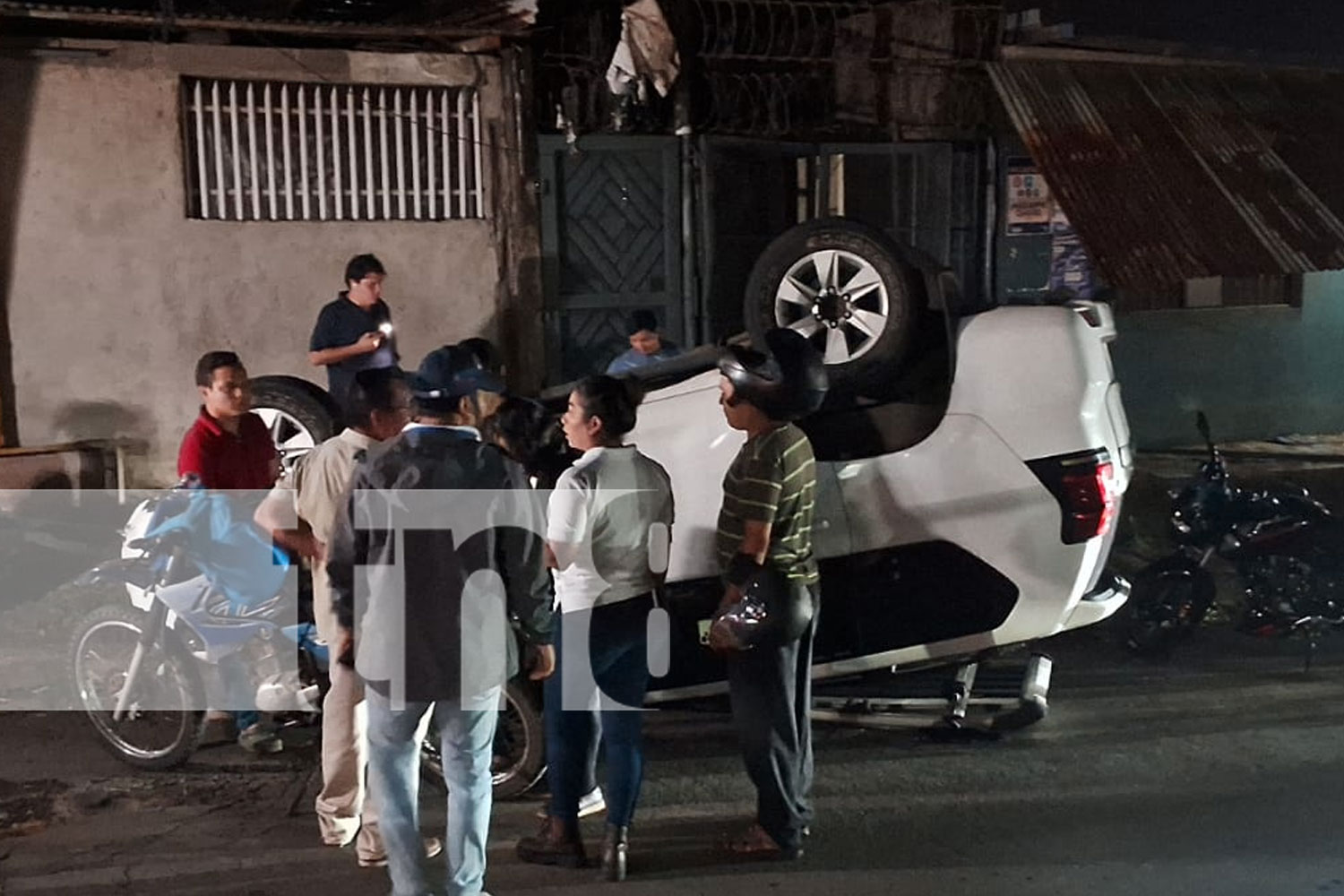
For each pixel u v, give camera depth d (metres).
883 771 5.57
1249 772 5.51
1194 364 11.84
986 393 5.38
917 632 5.48
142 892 4.54
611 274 9.29
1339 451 11.73
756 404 4.55
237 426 5.73
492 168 8.75
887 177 10.47
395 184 8.62
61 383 8.00
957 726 5.78
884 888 4.52
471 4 8.95
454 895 4.21
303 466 4.69
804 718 4.82
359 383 4.56
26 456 7.82
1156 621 7.07
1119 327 11.48
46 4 8.42
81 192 7.93
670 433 5.54
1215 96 10.95
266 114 8.29
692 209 9.41
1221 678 6.80
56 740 5.96
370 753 4.21
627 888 4.55
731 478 4.61
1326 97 11.34
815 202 10.18
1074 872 4.61
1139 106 10.54
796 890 4.51
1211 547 7.15
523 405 5.38
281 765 5.66
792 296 5.58
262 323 8.36
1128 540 9.25
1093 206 9.63
